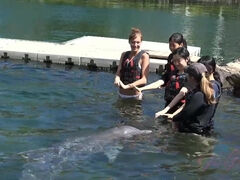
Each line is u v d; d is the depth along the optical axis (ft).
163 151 23.89
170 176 20.99
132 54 34.17
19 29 80.18
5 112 30.01
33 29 80.74
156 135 26.14
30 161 21.67
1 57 50.98
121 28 87.56
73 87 38.52
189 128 27.02
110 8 128.06
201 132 26.81
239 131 27.96
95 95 35.91
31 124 27.78
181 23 99.45
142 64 33.99
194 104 26.66
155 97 35.83
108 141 24.57
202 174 21.35
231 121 30.22
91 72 46.42
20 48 52.44
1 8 116.57
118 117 29.96
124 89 34.73
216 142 25.67
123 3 144.36
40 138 25.16
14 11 110.93
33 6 124.98
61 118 29.27
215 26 96.78
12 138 25.09
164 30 86.12
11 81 39.37
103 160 22.33
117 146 24.07
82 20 97.60
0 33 74.38
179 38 30.48
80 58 48.91
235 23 104.22
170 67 30.99
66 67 48.37
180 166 22.16
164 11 126.00
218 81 29.19
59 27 84.69
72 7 126.41
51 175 20.36
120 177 20.71
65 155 22.52
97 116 30.09
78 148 23.41
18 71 44.06
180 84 29.94
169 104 29.14
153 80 43.52
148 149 24.06
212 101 26.73
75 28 84.43
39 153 22.66
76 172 20.85
